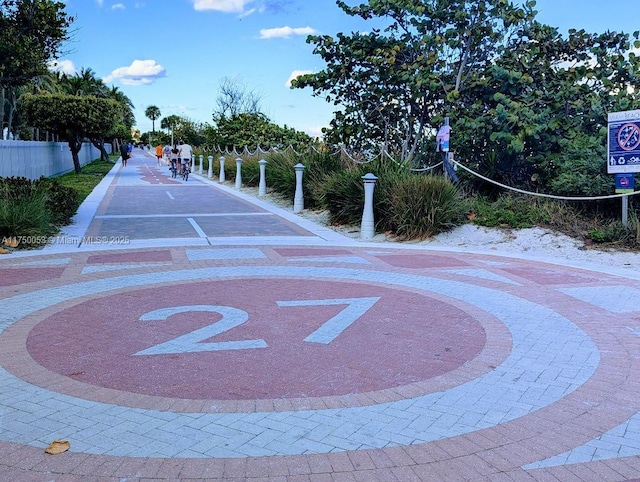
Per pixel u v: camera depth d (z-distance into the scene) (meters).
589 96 14.23
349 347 5.69
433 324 6.52
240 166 26.38
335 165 18.19
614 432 3.99
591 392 4.68
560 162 13.75
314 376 4.93
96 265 9.59
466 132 14.80
